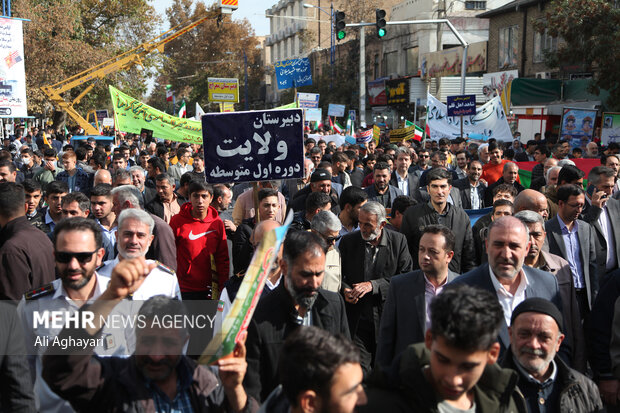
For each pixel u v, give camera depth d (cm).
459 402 258
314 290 355
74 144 2325
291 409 238
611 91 2131
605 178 655
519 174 1216
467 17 4259
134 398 269
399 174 1038
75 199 573
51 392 263
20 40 1677
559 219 582
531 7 3006
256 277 259
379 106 4622
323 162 977
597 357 443
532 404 323
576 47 2183
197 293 616
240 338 264
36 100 3250
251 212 739
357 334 543
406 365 257
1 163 804
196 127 1338
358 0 5253
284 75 2686
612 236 628
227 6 2958
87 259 351
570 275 475
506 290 415
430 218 633
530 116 2538
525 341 321
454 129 1956
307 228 631
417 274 439
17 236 451
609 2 2148
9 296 436
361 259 551
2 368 326
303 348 224
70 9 3506
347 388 221
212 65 7325
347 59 5172
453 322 238
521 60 3108
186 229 621
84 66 3528
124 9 4444
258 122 577
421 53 4406
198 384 288
